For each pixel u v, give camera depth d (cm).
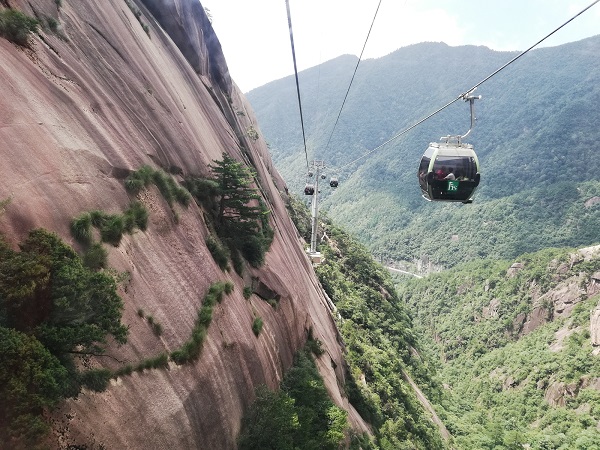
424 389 6191
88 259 835
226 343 1288
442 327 11850
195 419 1024
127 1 1958
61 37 1155
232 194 1695
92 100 1141
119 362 837
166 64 2039
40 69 989
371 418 3173
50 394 603
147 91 1536
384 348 5075
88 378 741
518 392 7538
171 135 1557
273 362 1697
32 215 742
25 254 652
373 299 6881
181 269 1204
